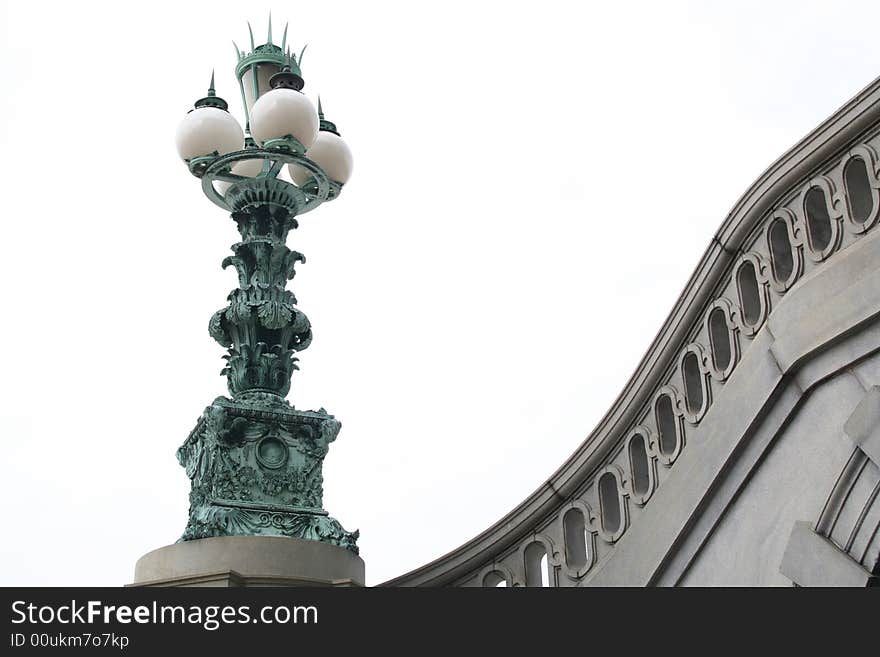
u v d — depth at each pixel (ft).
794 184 45.06
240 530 52.80
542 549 56.24
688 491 47.65
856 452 40.57
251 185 59.11
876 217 41.81
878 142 42.16
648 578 49.01
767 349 44.55
